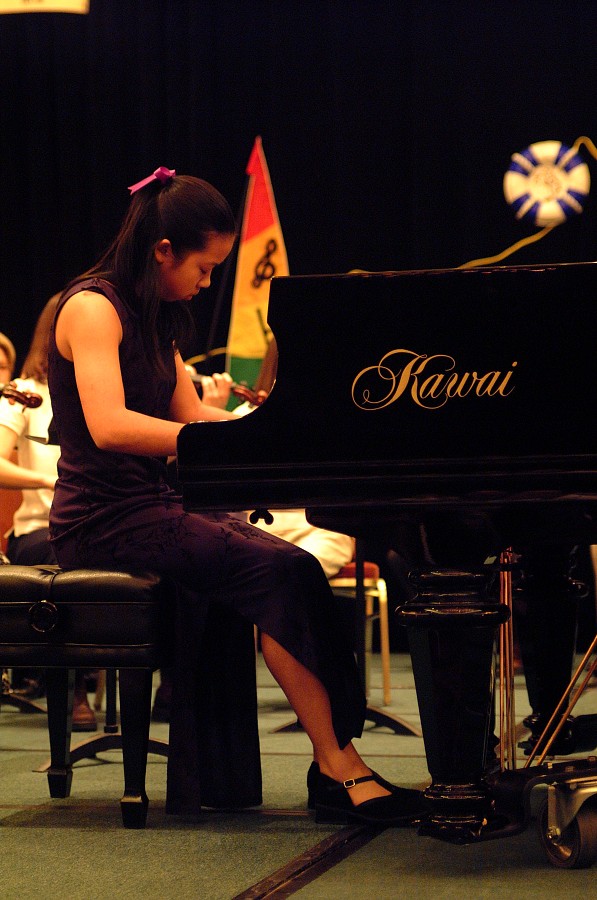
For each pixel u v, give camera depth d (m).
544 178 9.62
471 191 9.77
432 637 3.16
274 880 3.10
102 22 10.71
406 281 3.01
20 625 3.88
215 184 10.45
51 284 10.90
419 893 2.96
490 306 2.98
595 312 2.95
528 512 3.12
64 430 4.09
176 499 4.07
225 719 4.08
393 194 10.05
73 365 3.98
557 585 4.46
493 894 2.94
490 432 2.97
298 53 10.21
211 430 3.08
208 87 10.42
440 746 3.20
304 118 10.22
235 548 3.79
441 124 9.89
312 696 3.73
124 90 10.77
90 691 7.83
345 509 3.14
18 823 3.89
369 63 10.05
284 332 3.06
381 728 6.07
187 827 3.81
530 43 9.74
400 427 3.01
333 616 3.75
